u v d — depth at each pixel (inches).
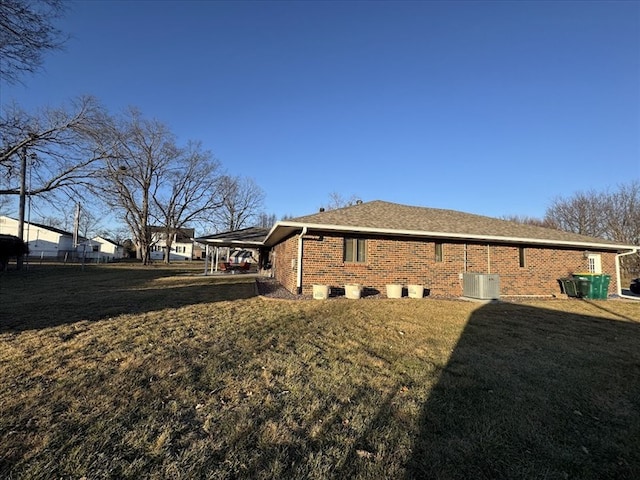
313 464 97.7
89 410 125.6
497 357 201.6
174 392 142.6
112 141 820.0
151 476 90.8
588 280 528.1
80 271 935.7
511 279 558.6
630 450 109.5
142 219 1461.6
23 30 394.9
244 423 118.6
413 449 106.6
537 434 117.5
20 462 95.1
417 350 212.4
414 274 511.5
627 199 1221.7
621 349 225.5
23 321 269.4
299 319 295.4
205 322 275.0
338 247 485.1
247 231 1076.5
